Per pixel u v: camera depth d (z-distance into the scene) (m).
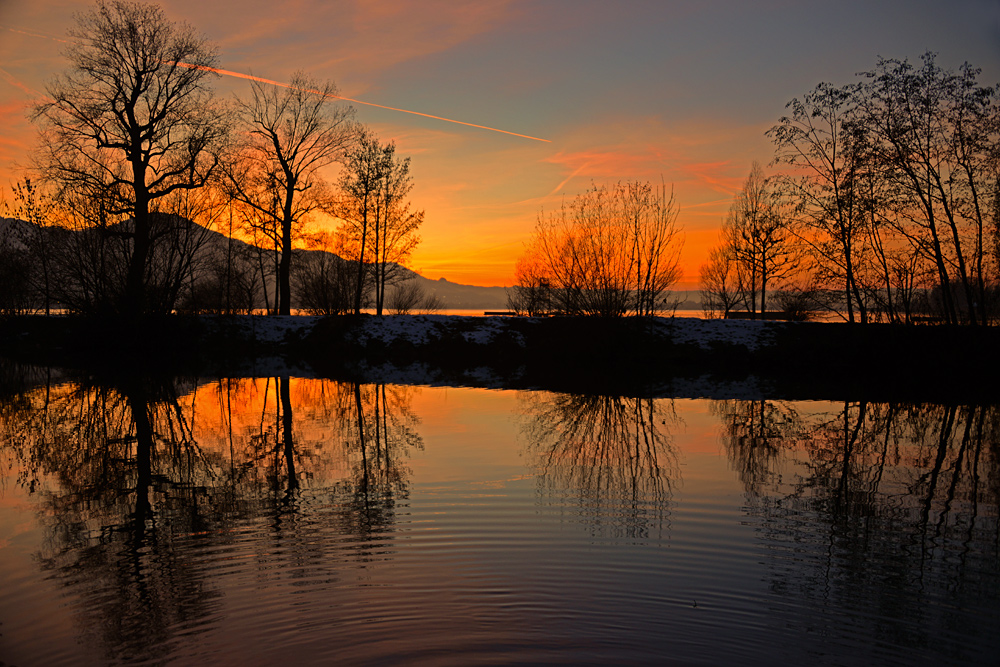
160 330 39.66
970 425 19.25
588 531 9.87
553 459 14.48
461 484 12.39
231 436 17.00
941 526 10.33
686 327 39.50
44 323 43.66
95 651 6.63
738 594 7.92
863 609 7.58
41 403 22.67
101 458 14.65
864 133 30.86
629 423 19.05
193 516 10.61
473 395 24.94
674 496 11.70
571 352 38.72
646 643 6.80
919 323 34.81
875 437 17.31
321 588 7.98
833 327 37.47
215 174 38.72
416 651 6.63
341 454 14.95
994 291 33.91
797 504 11.34
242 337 41.66
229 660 6.47
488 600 7.70
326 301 47.78
